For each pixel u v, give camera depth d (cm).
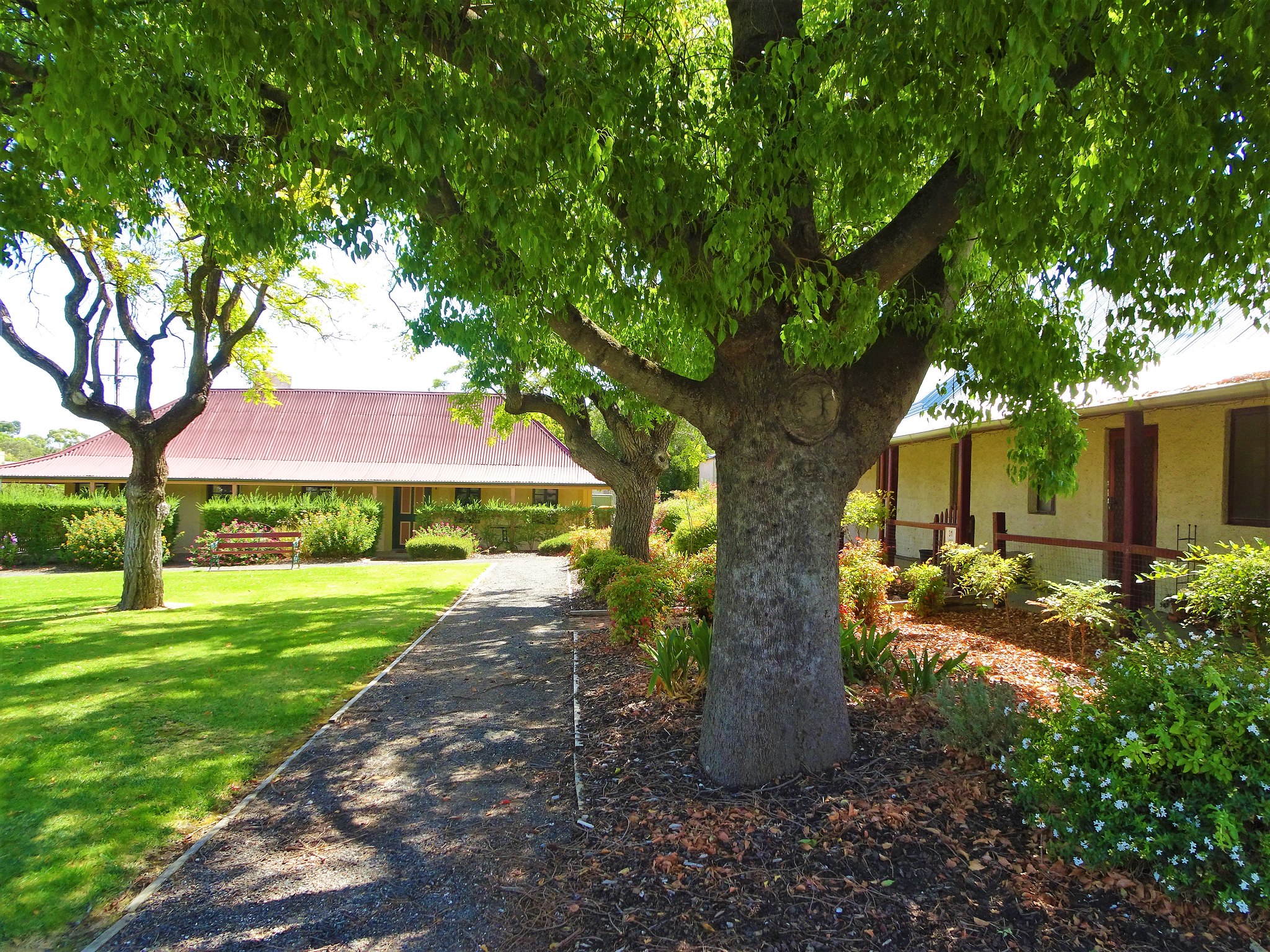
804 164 322
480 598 1300
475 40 316
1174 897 268
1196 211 297
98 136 308
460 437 2839
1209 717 283
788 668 380
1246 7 243
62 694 634
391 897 309
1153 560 851
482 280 367
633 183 343
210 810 404
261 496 2386
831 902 279
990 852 300
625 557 1142
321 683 669
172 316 1189
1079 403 702
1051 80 244
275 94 382
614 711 537
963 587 909
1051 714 346
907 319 395
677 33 475
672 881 303
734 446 396
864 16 304
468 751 491
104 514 1998
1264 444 725
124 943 280
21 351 1056
